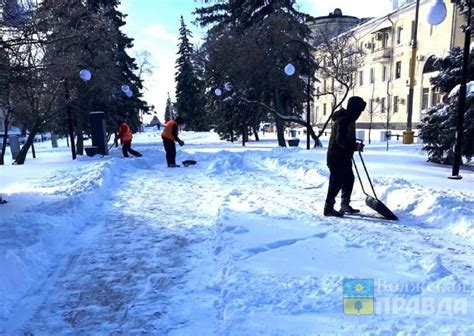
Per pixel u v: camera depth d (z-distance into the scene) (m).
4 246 4.20
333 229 4.76
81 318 3.00
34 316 3.06
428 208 5.44
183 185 8.70
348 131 5.55
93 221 5.77
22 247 4.16
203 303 3.17
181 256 4.23
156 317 2.97
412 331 2.48
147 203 6.92
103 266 4.02
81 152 19.84
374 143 23.64
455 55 11.96
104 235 5.07
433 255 3.66
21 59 6.99
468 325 2.52
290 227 4.91
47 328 2.88
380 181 7.21
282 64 19.84
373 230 4.85
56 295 3.41
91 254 4.38
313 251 4.04
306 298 3.00
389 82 38.34
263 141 28.02
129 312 3.06
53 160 15.15
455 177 7.90
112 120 21.39
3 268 3.53
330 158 5.61
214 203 6.78
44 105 15.45
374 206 5.58
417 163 10.95
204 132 47.47
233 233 4.68
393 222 5.27
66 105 15.09
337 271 3.49
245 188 8.00
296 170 9.73
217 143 26.28
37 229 4.71
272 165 11.45
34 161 15.20
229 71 20.53
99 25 14.99
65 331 2.83
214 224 5.39
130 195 7.69
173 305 3.15
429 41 32.50
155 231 5.19
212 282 3.56
